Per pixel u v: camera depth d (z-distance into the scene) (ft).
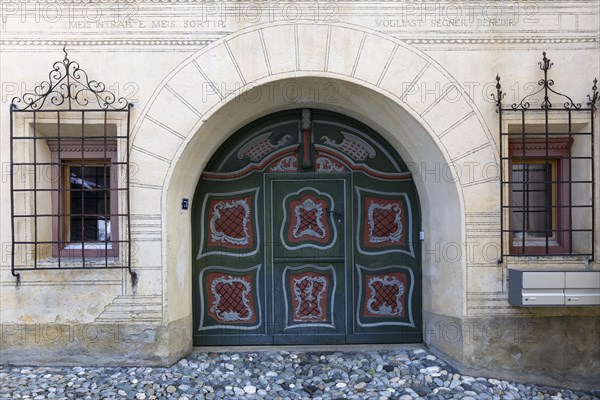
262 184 15.70
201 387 12.92
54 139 14.12
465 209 13.69
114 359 13.80
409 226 15.84
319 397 12.67
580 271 12.92
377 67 13.67
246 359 14.67
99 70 13.65
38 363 13.80
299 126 15.70
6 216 13.65
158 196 13.65
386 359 14.66
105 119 13.41
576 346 13.87
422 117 13.70
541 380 13.82
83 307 13.73
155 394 12.45
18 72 13.64
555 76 13.88
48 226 14.25
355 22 13.64
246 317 15.75
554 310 13.82
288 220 15.72
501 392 12.98
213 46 13.61
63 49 13.50
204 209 15.66
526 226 14.65
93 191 14.34
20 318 13.71
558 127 14.14
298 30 13.57
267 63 13.58
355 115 15.43
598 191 13.82
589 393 13.61
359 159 15.79
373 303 15.89
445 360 14.43
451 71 13.78
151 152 13.64
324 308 15.83
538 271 12.90
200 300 15.65
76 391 12.41
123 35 13.65
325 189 15.74
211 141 14.74
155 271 13.67
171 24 13.65
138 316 13.71
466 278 13.67
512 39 13.84
